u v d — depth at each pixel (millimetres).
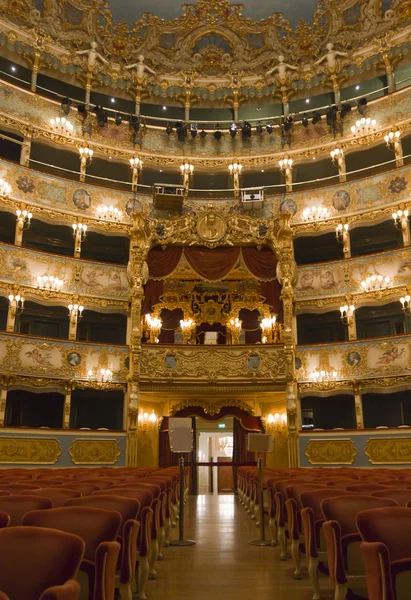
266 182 28641
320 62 27969
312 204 25609
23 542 3432
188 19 28047
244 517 13641
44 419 26578
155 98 28797
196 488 25016
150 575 6832
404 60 26406
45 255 23453
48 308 26984
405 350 21781
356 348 22688
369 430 21609
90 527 4379
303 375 23141
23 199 23609
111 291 24359
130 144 27109
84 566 4176
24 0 25531
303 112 27141
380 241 27781
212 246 24625
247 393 23594
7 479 9039
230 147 27688
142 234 24484
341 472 12812
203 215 24891
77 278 23953
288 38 28547
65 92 27188
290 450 22156
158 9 27516
